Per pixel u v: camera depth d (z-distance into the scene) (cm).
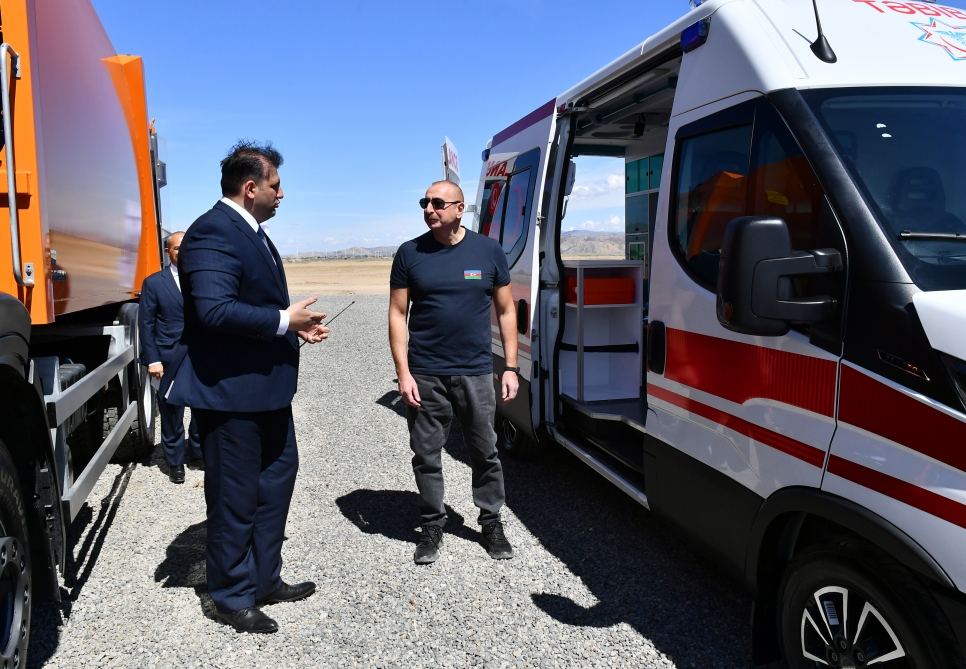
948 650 204
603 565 392
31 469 299
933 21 303
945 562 198
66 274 366
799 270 230
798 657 257
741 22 301
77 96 409
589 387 509
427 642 318
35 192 317
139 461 598
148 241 661
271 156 318
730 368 288
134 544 427
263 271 315
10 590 267
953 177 250
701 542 316
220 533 323
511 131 599
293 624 335
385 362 1102
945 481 199
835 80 271
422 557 394
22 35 311
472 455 404
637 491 383
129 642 321
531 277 499
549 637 321
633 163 682
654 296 350
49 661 306
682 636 320
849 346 228
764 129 277
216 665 303
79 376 395
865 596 226
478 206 686
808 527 270
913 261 224
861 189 240
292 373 331
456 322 384
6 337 271
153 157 690
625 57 394
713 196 310
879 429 217
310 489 521
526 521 454
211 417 317
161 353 508
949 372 200
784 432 256
